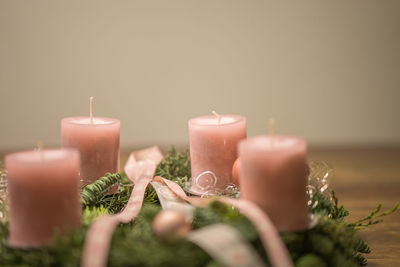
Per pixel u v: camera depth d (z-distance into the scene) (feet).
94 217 2.16
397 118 8.39
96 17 8.02
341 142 8.42
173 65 8.19
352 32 8.20
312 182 2.49
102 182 2.47
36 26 7.96
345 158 6.49
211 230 1.77
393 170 5.46
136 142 8.33
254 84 8.27
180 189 2.43
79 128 2.63
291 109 8.35
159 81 8.22
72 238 1.82
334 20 8.16
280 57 8.21
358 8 8.13
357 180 4.87
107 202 2.56
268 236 1.76
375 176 5.09
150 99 8.26
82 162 2.64
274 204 1.95
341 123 8.42
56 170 1.88
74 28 8.02
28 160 1.94
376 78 8.31
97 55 8.10
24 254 1.89
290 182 1.94
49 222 1.89
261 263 1.67
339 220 2.35
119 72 8.16
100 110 8.23
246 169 1.99
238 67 8.21
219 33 8.13
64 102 8.18
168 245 1.82
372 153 6.95
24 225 1.89
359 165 5.87
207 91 8.26
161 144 8.30
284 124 8.38
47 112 8.18
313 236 2.02
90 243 1.66
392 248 2.71
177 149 7.50
